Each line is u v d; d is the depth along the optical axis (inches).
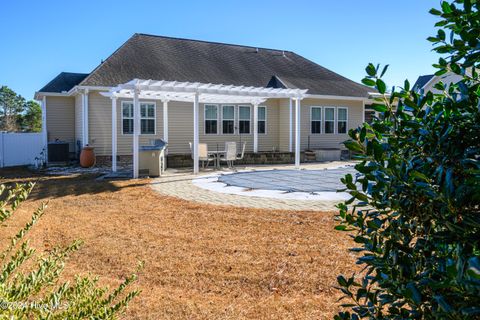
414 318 55.3
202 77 714.2
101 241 203.2
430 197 51.0
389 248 57.8
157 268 163.9
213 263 169.3
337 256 174.9
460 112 54.6
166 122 634.2
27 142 711.7
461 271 41.6
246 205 297.9
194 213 270.7
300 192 357.7
